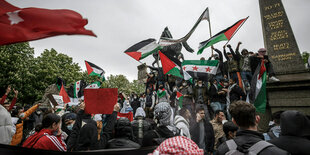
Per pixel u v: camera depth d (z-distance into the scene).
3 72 25.70
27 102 29.39
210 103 8.44
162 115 2.74
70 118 3.90
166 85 10.94
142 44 8.73
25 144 2.49
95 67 11.04
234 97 7.35
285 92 8.62
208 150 3.46
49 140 2.50
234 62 9.06
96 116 3.74
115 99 2.78
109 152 1.87
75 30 1.28
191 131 3.36
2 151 1.75
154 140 2.43
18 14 1.39
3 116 3.14
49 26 1.35
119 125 2.62
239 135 1.91
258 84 6.13
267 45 10.80
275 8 10.94
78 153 1.80
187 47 12.38
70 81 34.34
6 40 1.35
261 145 1.67
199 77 8.08
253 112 1.96
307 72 9.45
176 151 1.53
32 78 29.52
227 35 7.92
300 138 1.97
